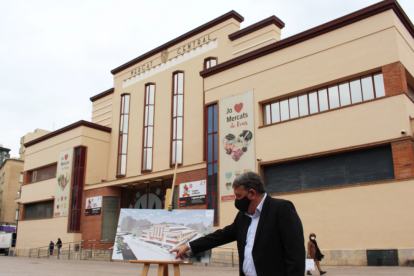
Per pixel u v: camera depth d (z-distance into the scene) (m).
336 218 16.30
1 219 53.94
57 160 34.59
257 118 20.38
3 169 58.28
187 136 27.20
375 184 15.45
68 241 30.52
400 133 15.39
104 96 36.06
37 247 33.78
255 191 3.70
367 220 15.37
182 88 28.53
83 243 30.14
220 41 26.70
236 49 25.45
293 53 19.69
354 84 17.58
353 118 16.89
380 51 16.70
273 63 20.41
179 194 23.73
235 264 18.28
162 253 5.64
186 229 5.82
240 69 21.83
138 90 32.50
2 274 12.35
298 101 19.39
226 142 21.39
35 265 17.94
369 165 16.27
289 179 18.81
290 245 3.35
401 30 17.20
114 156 33.06
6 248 38.16
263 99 20.39
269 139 19.64
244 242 3.70
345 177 16.91
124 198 30.45
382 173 15.84
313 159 18.14
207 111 23.14
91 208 30.42
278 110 20.11
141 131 31.06
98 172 32.78
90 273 13.46
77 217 30.88
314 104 18.77
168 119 29.11
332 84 18.31
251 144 20.25
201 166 22.94
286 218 3.47
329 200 16.69
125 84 33.97
